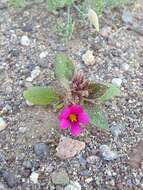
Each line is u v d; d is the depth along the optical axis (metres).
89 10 0.10
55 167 0.08
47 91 0.08
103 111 0.09
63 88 0.08
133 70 0.10
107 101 0.09
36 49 0.10
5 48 0.10
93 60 0.10
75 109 0.08
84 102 0.08
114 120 0.09
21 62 0.10
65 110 0.08
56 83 0.09
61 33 0.10
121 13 0.11
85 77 0.09
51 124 0.09
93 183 0.08
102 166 0.08
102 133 0.09
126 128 0.09
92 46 0.10
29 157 0.08
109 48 0.10
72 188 0.08
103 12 0.11
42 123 0.09
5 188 0.08
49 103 0.08
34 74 0.09
